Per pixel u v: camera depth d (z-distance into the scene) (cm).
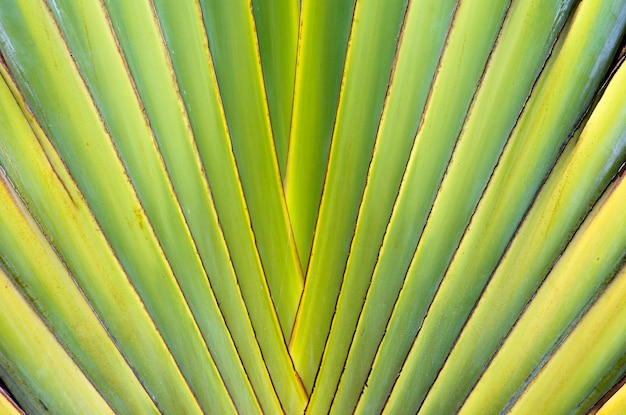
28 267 135
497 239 138
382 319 144
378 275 142
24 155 131
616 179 132
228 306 145
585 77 130
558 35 130
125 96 132
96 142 132
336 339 147
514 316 140
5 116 129
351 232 143
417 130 136
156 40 131
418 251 140
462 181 137
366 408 148
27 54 128
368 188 139
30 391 140
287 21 141
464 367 143
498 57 131
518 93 132
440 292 141
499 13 129
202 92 135
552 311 138
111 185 135
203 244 141
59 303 138
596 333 137
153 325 142
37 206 133
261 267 144
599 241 134
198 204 139
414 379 145
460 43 131
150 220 138
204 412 148
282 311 151
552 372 141
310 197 148
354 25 134
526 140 134
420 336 143
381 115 136
